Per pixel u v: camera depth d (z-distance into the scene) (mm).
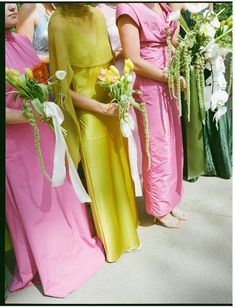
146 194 2021
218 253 1854
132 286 1646
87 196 1624
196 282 1663
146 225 2100
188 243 1932
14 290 1637
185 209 2242
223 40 1791
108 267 1761
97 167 1748
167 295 1595
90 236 1804
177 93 1839
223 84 1824
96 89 1703
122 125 1728
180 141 2037
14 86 1376
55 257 1627
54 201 1606
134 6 1711
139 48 1767
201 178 2635
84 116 1716
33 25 2016
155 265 1772
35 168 1539
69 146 1673
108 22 2010
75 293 1614
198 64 1732
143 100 1861
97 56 1667
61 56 1574
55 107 1430
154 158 1926
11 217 1570
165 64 1823
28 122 1436
